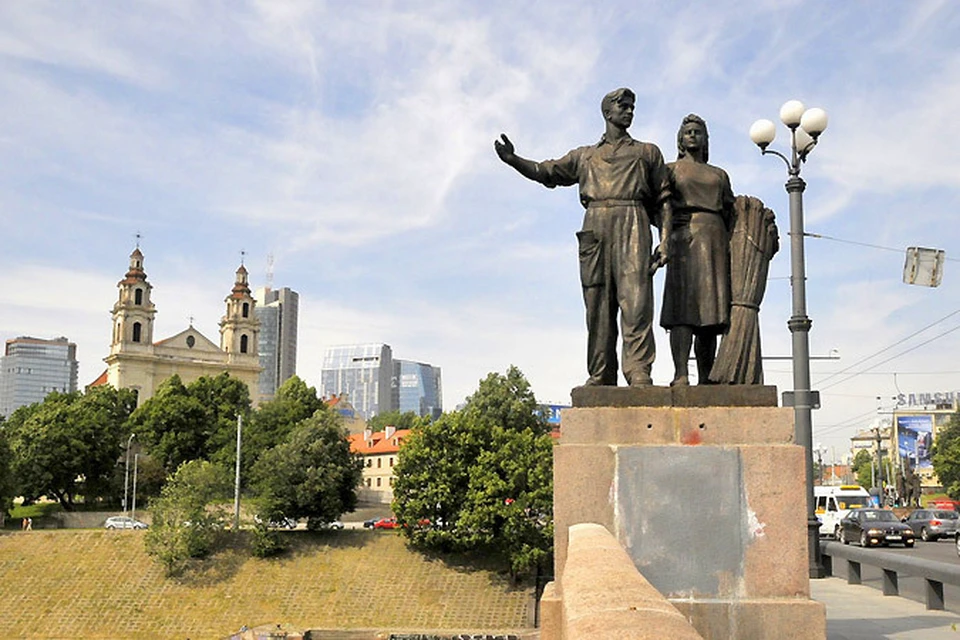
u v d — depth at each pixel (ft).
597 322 26.91
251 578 193.26
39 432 291.79
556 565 24.39
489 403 254.27
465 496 186.19
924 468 325.42
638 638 10.06
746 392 24.93
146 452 321.93
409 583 187.11
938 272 74.08
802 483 23.81
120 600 186.29
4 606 183.21
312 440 216.95
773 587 23.53
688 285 27.17
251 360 431.84
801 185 68.03
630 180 26.73
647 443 24.73
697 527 23.97
